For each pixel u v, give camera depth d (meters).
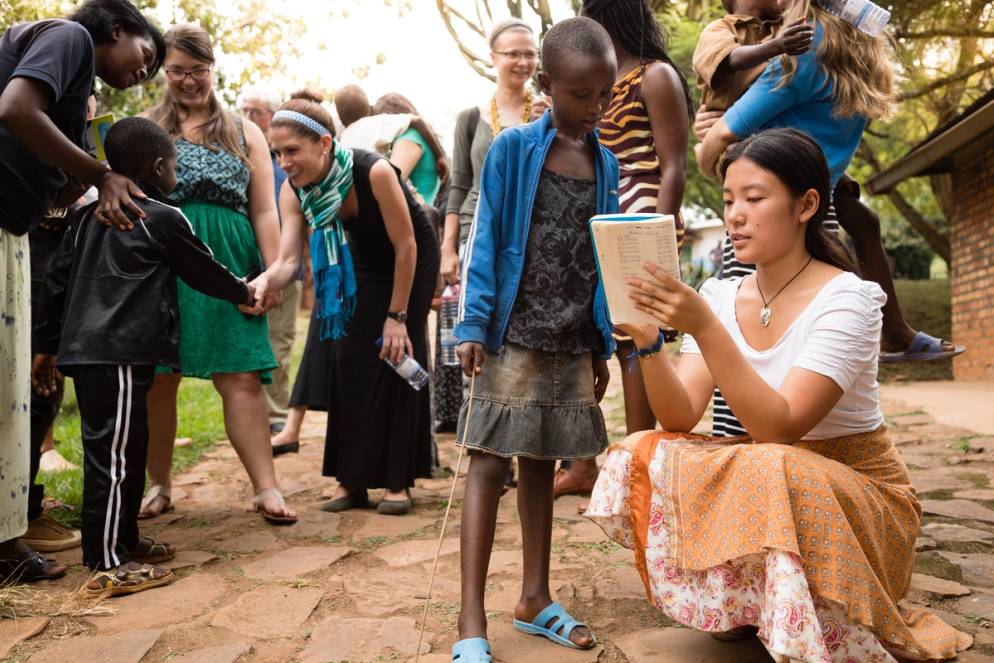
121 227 2.92
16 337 2.92
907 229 25.22
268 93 5.56
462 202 4.93
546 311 2.50
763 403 2.06
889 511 2.14
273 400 6.04
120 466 2.94
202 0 8.48
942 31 9.20
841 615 1.98
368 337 3.94
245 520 3.87
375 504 4.10
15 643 2.50
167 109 3.79
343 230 3.78
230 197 3.79
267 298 3.75
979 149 9.66
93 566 2.93
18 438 2.94
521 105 4.64
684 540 2.11
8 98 2.60
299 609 2.76
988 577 2.87
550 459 2.51
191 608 2.79
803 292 2.28
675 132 3.33
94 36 2.99
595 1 3.44
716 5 9.91
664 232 1.99
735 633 2.43
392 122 4.72
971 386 8.30
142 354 2.95
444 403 5.72
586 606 2.73
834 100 3.03
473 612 2.35
